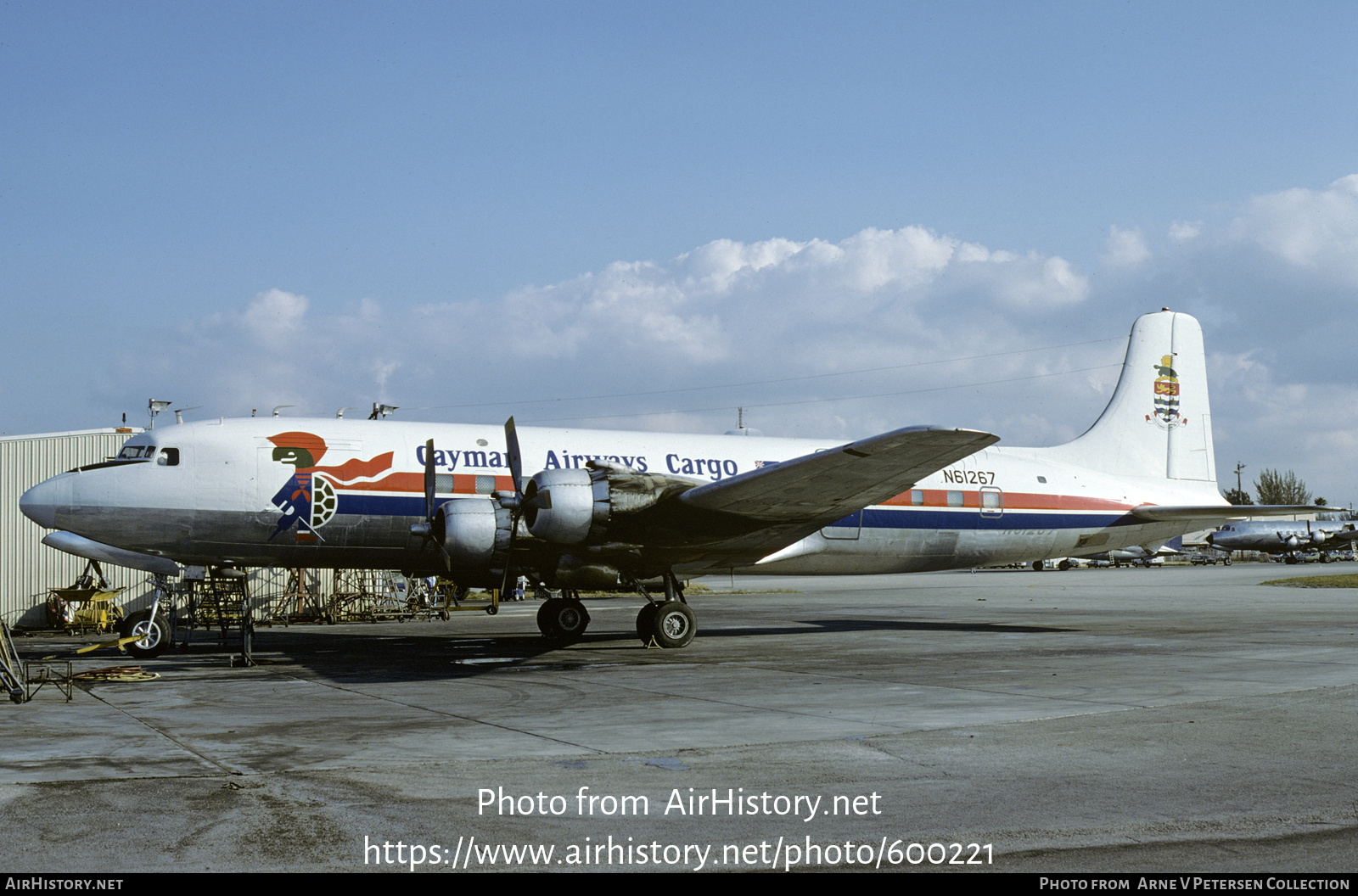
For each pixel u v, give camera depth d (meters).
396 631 24.38
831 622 24.91
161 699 11.56
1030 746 8.48
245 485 17.64
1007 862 5.52
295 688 12.59
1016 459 22.83
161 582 18.00
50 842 5.70
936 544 21.42
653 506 16.16
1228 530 78.25
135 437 18.23
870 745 8.54
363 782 7.16
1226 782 7.20
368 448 18.31
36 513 17.50
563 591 19.06
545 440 19.52
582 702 11.19
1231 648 16.77
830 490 16.33
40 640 23.72
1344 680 12.60
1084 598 35.56
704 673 13.90
